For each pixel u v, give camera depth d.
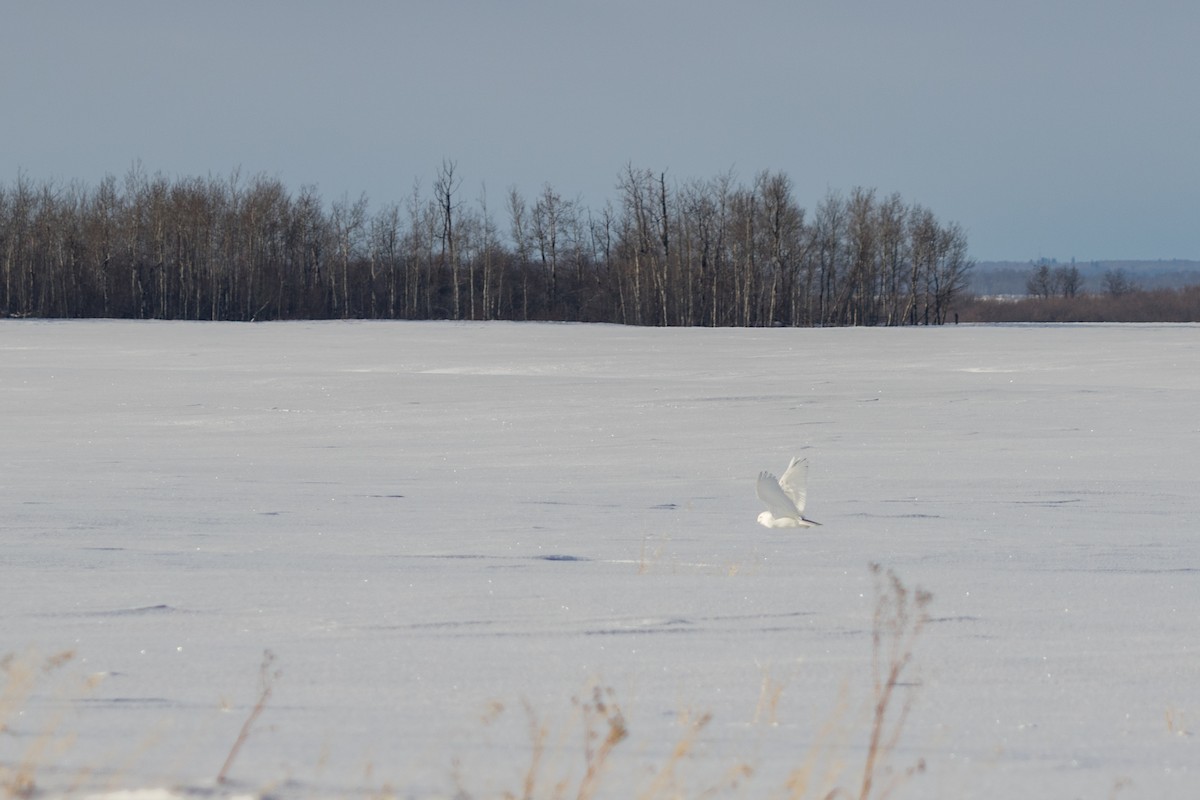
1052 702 18.83
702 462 69.94
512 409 100.38
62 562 33.81
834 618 25.66
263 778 13.52
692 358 158.38
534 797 13.20
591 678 19.94
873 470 64.50
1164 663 21.64
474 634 23.70
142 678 19.56
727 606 26.83
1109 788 14.29
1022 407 95.88
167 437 84.75
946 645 23.12
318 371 140.00
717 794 13.61
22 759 14.20
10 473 63.34
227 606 26.67
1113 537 41.50
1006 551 38.22
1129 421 86.94
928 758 15.52
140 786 13.05
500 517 47.25
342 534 41.84
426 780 13.70
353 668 20.53
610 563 35.19
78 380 127.62
